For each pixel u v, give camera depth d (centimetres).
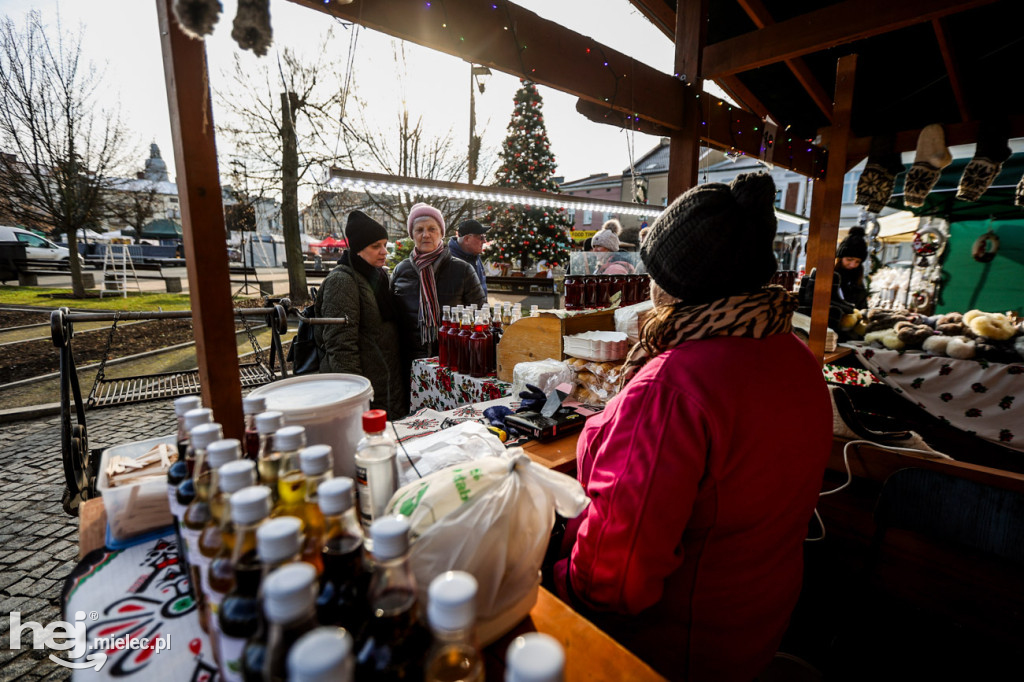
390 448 82
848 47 265
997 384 274
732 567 83
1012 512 123
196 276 86
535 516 71
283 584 36
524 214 1055
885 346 326
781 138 330
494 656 66
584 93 194
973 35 248
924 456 171
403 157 1055
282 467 68
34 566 232
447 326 265
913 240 771
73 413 446
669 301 98
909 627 157
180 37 79
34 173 1055
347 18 134
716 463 75
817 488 89
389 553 43
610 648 67
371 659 47
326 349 264
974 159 309
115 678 60
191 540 66
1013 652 147
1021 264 717
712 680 88
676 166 246
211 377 89
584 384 195
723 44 227
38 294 1207
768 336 81
